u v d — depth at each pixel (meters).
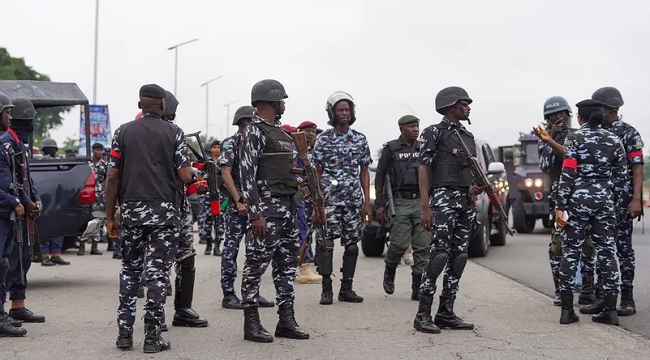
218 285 10.26
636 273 11.18
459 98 6.93
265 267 6.66
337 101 8.77
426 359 5.99
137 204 6.20
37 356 6.11
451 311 7.21
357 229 8.81
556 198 7.66
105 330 7.18
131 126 6.35
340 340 6.71
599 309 7.95
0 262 6.78
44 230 9.92
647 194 42.19
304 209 10.50
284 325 6.80
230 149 8.40
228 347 6.44
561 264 7.47
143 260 6.49
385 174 9.16
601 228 7.43
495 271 11.70
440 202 6.92
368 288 9.97
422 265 8.86
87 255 15.14
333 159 8.76
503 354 6.14
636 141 7.87
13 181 7.19
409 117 9.01
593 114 7.49
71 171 10.25
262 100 6.57
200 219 16.83
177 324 7.39
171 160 6.34
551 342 6.59
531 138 19.97
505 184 16.92
